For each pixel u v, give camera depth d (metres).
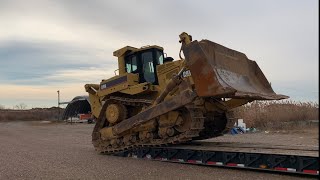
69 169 9.70
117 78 12.59
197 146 10.82
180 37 10.25
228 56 10.40
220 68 9.84
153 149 11.16
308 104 23.70
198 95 9.52
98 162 10.84
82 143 16.97
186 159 10.20
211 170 9.16
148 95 12.12
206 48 9.74
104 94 12.97
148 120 11.06
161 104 10.66
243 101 11.34
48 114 60.38
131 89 12.05
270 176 8.27
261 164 8.63
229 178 8.16
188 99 9.90
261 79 11.26
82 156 12.20
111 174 8.95
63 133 24.59
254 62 11.42
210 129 12.19
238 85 10.04
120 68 13.10
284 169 8.25
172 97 10.55
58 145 16.00
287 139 15.38
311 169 7.86
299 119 23.11
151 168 9.67
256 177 8.19
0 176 8.95
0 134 24.34
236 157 9.08
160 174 8.83
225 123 11.75
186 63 9.93
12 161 11.20
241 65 10.81
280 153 8.43
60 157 11.98
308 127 21.41
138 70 12.61
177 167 9.71
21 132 26.48
